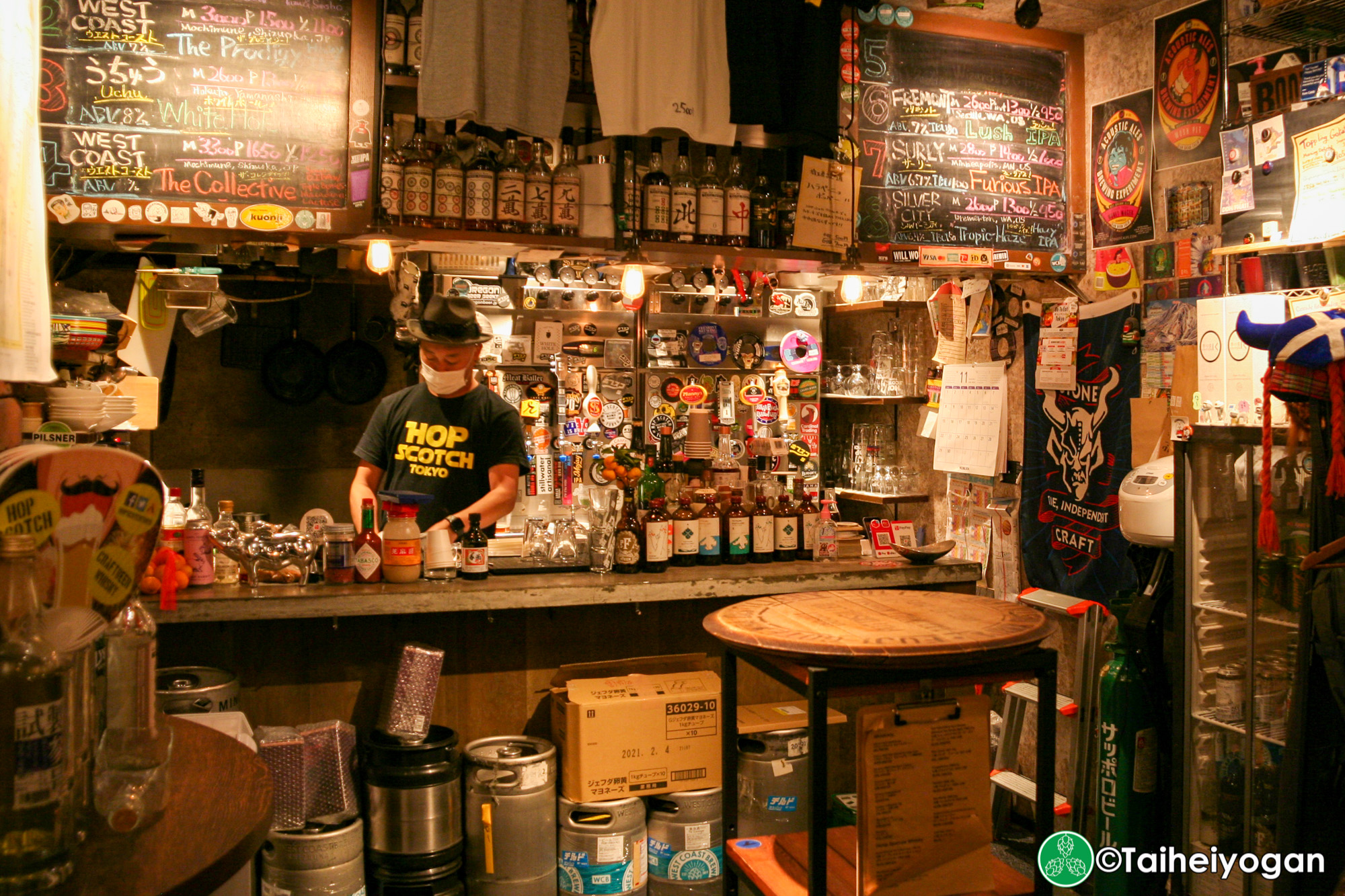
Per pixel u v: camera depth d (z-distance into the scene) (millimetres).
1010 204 4148
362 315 5371
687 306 5527
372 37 3314
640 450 5066
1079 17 4047
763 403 5641
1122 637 3152
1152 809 3059
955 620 2107
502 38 3246
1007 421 4461
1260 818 2629
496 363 5203
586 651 3324
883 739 1902
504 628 3219
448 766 2855
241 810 1188
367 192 3312
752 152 4281
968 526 4746
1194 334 3557
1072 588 4074
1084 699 3480
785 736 3162
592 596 3146
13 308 1279
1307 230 2967
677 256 3783
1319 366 2355
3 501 1025
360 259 4141
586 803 2992
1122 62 4027
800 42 3619
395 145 3697
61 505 1107
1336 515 2393
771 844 2264
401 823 2793
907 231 4023
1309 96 2975
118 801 1152
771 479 3939
